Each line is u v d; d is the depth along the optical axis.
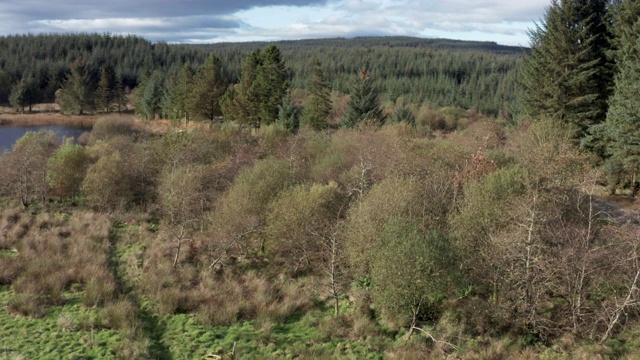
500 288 16.42
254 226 21.42
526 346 14.78
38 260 19.67
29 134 38.94
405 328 15.94
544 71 31.55
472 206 17.98
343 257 19.02
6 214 26.72
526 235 15.84
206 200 26.23
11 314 15.73
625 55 26.89
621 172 27.61
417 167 24.69
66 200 31.19
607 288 16.20
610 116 25.81
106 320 15.52
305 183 25.50
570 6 30.75
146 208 30.11
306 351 14.63
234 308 16.77
